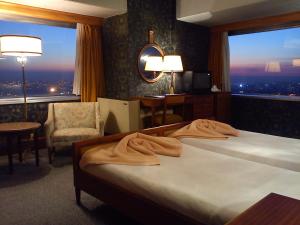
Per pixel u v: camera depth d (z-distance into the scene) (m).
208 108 4.81
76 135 3.34
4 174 3.00
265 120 4.84
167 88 4.92
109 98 4.40
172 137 2.70
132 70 4.32
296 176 1.71
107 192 1.94
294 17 4.12
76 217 2.09
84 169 2.15
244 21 4.75
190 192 1.48
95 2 3.73
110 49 4.52
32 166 3.27
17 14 3.63
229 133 2.79
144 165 1.91
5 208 2.23
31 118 3.98
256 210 0.91
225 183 1.60
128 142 2.24
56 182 2.79
